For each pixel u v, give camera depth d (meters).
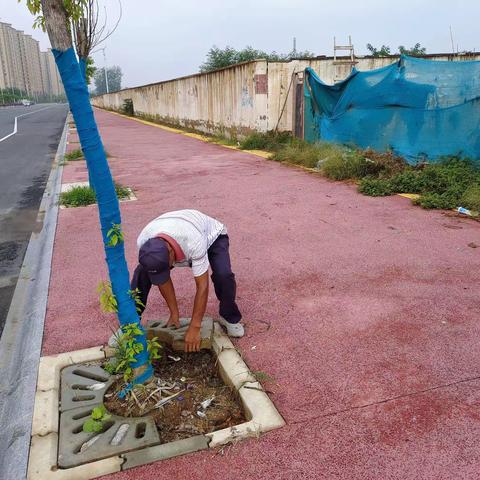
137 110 37.44
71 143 17.52
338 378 3.03
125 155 14.09
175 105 25.19
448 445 2.46
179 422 2.72
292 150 11.49
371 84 9.58
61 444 2.52
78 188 8.28
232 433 2.55
